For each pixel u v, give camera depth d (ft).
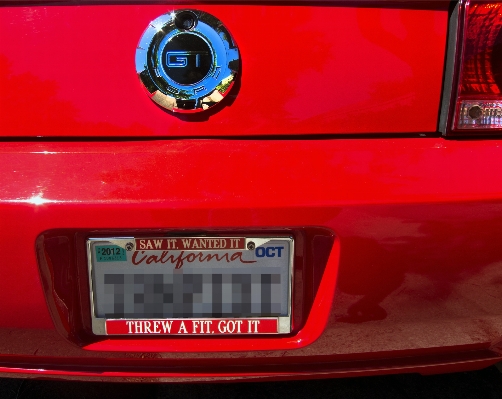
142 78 3.56
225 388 5.58
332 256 3.56
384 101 3.68
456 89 3.66
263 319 3.80
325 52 3.59
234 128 3.65
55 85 3.63
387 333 3.81
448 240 3.50
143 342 3.87
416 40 3.63
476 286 3.67
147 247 3.62
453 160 3.59
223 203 3.36
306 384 5.66
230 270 3.69
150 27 3.50
